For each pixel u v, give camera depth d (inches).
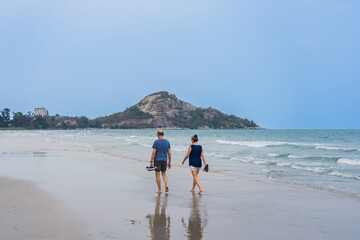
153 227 223.9
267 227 228.8
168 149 364.8
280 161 705.0
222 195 345.1
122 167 589.6
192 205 295.1
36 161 681.6
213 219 247.6
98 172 518.6
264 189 382.6
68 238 196.9
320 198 331.9
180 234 209.6
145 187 389.7
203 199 323.3
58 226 221.5
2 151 973.8
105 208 277.3
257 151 1016.9
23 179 434.0
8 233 204.2
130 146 1321.4
